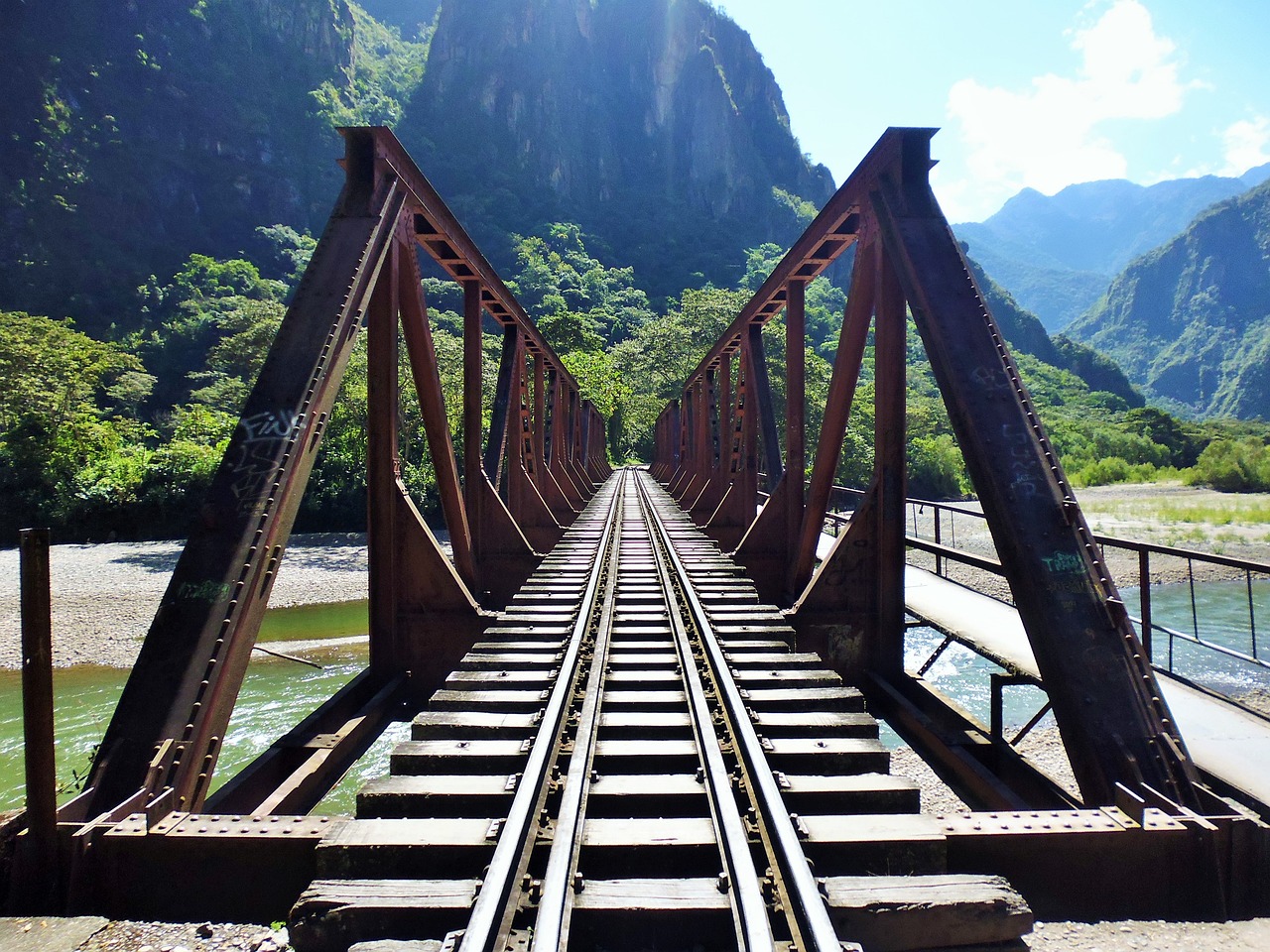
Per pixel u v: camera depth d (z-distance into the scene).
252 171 107.44
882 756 3.92
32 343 36.59
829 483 7.57
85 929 2.93
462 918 2.62
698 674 5.14
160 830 3.13
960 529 32.69
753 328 11.92
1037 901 3.04
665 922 2.61
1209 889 3.03
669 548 10.99
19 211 81.94
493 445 10.75
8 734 10.07
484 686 5.10
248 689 11.64
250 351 52.91
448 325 72.25
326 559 25.09
